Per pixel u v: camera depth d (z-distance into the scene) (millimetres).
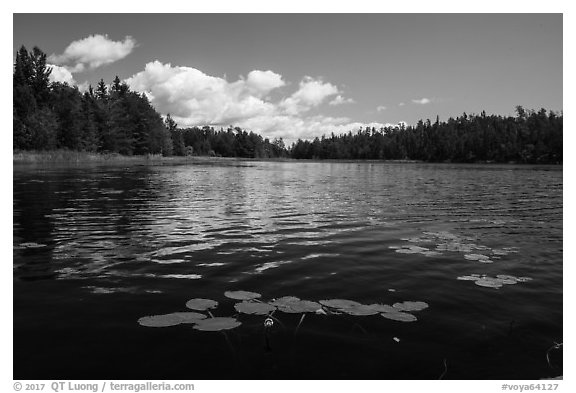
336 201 14055
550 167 56906
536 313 4277
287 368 3152
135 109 76625
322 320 3988
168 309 4246
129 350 3387
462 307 4418
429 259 6371
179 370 3111
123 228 8758
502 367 3240
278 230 8672
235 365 3182
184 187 19047
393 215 10922
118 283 5086
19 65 61688
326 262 6129
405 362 3275
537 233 8648
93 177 24531
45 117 54312
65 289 4848
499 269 5898
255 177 28453
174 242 7426
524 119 96750
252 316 4066
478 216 10898
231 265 5930
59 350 3389
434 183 24094
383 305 4375
